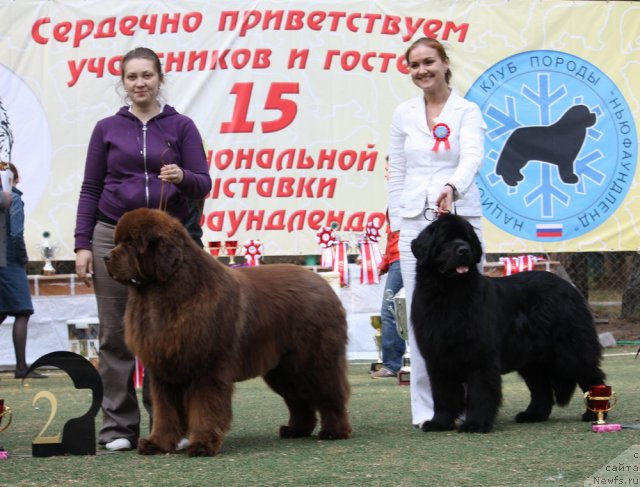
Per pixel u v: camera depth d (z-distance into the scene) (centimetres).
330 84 1202
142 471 438
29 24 1178
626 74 1243
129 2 1186
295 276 545
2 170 564
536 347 605
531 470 424
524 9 1231
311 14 1196
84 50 1184
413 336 596
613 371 939
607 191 1238
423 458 464
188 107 1187
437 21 1217
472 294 553
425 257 551
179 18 1187
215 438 478
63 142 1182
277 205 1198
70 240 1176
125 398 532
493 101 1228
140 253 460
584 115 1236
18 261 956
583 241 1236
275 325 519
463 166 580
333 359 543
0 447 513
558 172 1231
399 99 1210
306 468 439
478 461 451
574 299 621
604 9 1237
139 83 532
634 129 1241
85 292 1084
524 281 615
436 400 575
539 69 1232
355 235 1204
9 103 1177
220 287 481
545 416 622
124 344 532
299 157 1199
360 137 1207
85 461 474
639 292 1452
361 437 552
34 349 1072
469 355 554
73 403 788
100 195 544
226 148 1191
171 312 466
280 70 1195
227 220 1193
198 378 478
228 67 1191
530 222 1227
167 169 513
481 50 1227
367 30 1205
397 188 625
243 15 1191
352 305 1120
